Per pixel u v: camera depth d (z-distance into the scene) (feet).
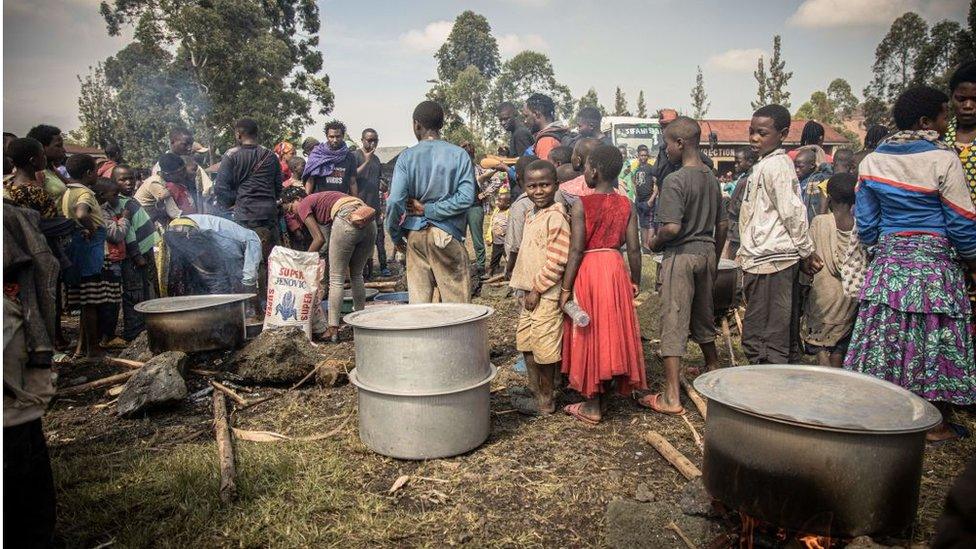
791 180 12.97
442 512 9.70
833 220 14.25
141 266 20.54
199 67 96.58
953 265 11.08
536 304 13.16
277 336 15.93
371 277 32.71
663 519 8.98
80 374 17.03
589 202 12.66
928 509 9.37
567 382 15.80
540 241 12.92
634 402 14.47
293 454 11.68
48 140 17.46
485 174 26.18
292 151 31.91
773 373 8.99
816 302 14.47
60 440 12.76
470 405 11.50
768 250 13.33
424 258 16.74
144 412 13.84
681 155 13.62
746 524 8.18
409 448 11.21
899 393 8.13
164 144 92.22
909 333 11.25
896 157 11.19
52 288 7.92
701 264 13.35
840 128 140.77
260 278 22.31
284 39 127.24
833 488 7.08
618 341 12.42
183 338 15.75
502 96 267.18
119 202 19.93
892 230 11.48
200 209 25.63
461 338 11.24
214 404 14.12
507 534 9.12
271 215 22.38
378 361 11.17
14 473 7.34
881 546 7.03
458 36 285.43
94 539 9.07
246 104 99.14
